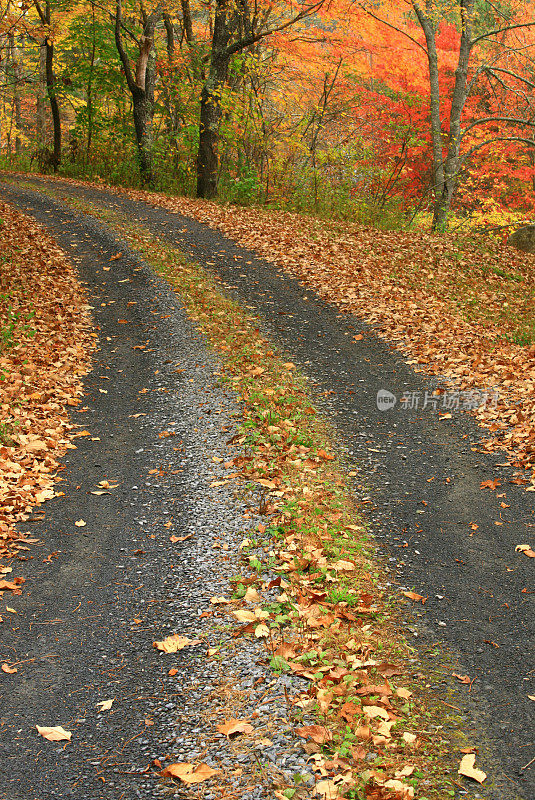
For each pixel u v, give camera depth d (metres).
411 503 5.48
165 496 5.64
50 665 3.74
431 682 3.51
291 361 8.69
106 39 25.59
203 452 6.37
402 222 18.77
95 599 4.34
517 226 20.92
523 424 6.58
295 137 21.88
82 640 3.95
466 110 23.05
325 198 18.92
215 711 3.31
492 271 13.95
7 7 20.34
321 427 6.88
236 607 4.15
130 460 6.34
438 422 6.97
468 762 2.94
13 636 3.99
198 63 22.19
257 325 9.96
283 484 5.69
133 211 17.50
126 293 11.45
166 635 3.95
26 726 3.29
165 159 23.12
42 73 30.53
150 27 22.77
